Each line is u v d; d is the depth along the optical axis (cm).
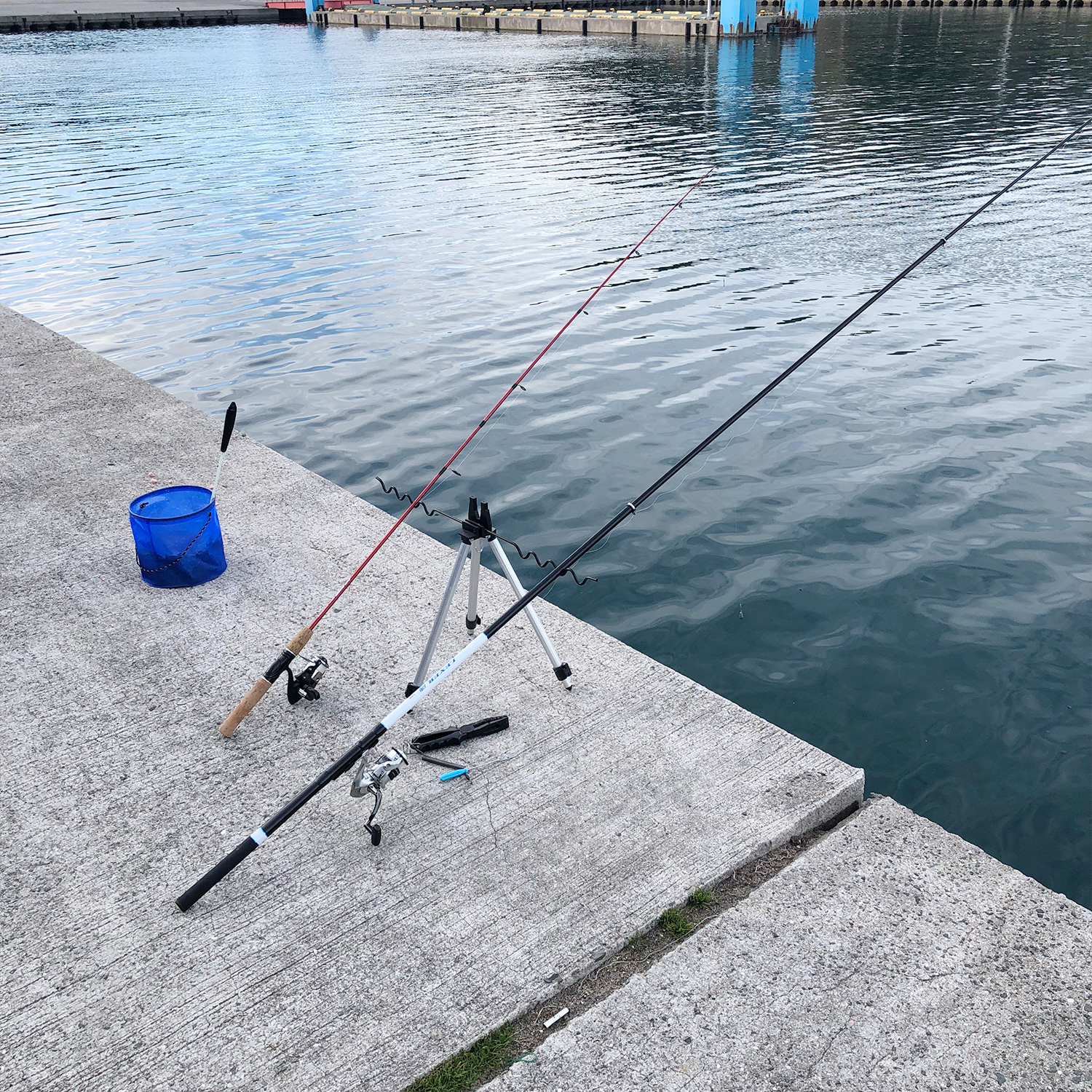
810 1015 235
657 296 1127
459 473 719
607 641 380
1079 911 261
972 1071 222
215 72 4091
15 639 378
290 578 420
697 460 725
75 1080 223
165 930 259
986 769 426
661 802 300
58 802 301
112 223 1563
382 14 6912
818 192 1659
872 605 545
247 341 1019
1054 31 4822
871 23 5694
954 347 938
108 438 546
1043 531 617
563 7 7450
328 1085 223
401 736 328
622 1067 225
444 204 1664
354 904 267
